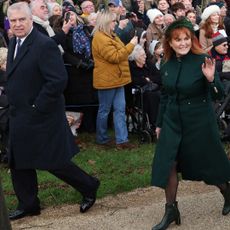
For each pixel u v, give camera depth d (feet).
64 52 32.73
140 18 44.98
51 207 24.30
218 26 37.68
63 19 33.24
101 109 32.73
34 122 21.94
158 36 38.22
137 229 21.66
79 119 33.83
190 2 47.01
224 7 46.37
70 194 25.46
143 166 29.30
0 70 29.55
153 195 25.36
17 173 22.89
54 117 22.11
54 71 21.45
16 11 21.49
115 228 21.81
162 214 23.00
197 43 21.12
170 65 21.21
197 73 20.65
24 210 23.18
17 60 21.81
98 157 30.81
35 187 23.25
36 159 22.24
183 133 21.02
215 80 20.38
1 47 32.07
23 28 21.54
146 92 33.24
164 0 44.14
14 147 22.41
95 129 36.01
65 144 22.44
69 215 23.39
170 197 21.29
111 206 24.20
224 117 33.47
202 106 20.92
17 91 21.93
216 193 25.11
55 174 22.84
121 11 39.17
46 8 31.09
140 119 34.06
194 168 21.20
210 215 22.58
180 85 20.70
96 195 24.61
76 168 23.02
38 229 22.00
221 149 21.25
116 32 35.65
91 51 33.12
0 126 28.04
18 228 22.18
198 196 24.84
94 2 43.34
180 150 21.15
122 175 27.91
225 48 34.40
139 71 33.81
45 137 22.06
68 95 33.60
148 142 33.55
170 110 21.17
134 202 24.59
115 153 31.63
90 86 33.81
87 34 33.47
